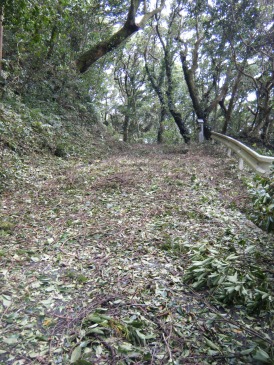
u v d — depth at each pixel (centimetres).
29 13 594
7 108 898
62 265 317
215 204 521
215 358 195
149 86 2352
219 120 2194
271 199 340
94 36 1616
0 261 319
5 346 204
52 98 1299
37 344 206
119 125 3095
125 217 460
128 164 881
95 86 1705
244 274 277
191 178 679
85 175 695
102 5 1531
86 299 258
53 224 429
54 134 1009
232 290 250
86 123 1478
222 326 228
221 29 1526
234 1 1422
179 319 235
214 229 415
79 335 213
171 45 1897
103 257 336
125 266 316
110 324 222
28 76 1142
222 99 1838
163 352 201
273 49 1427
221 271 273
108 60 1869
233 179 706
